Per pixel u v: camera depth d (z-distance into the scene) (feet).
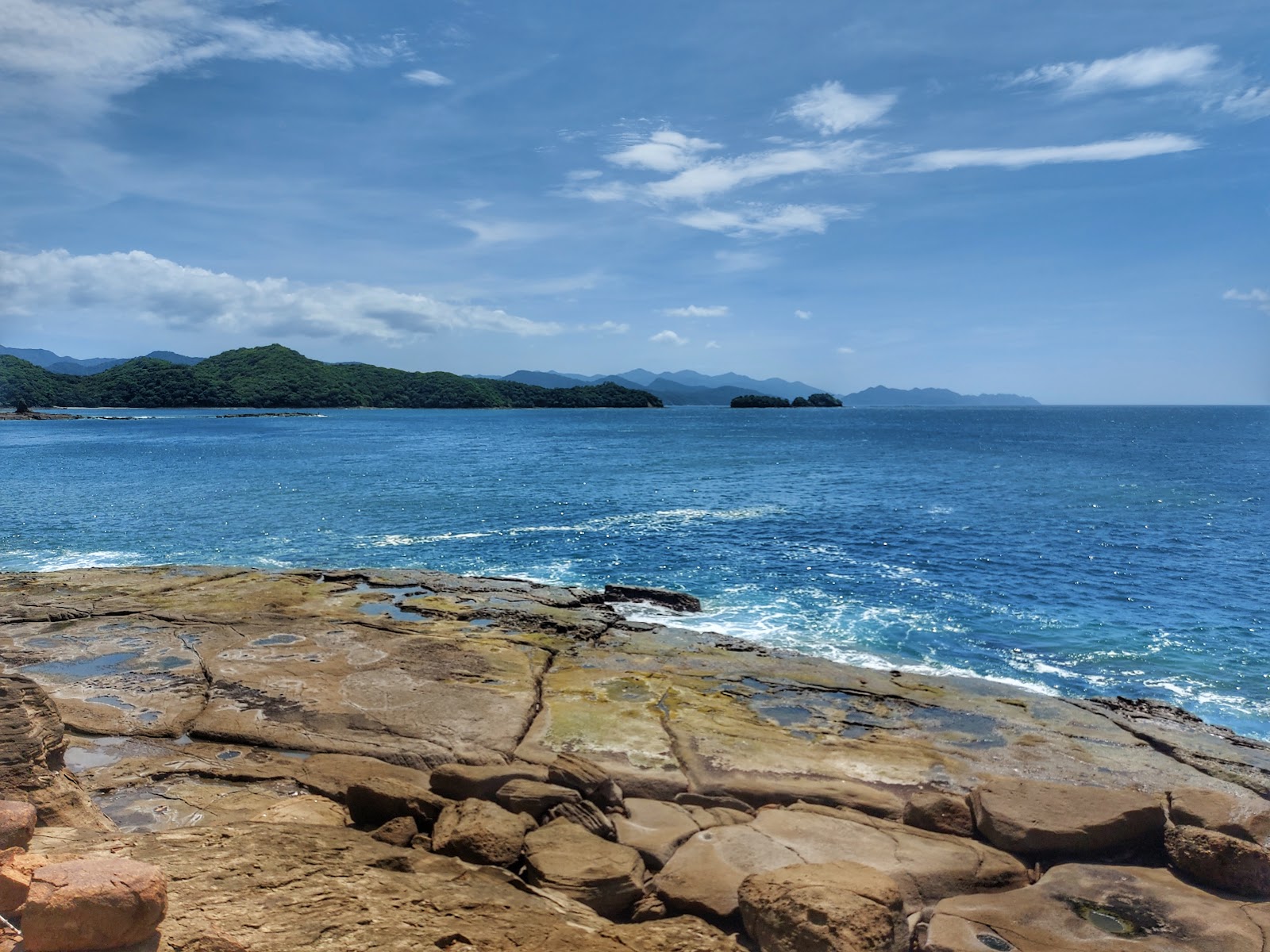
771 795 32.83
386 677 45.60
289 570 73.72
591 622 58.18
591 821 28.76
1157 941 23.47
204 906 19.79
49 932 16.33
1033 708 43.98
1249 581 75.51
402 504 123.13
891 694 45.52
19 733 28.84
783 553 87.20
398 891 22.00
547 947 20.15
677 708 41.98
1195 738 40.01
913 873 26.48
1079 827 28.66
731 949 22.18
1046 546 90.79
